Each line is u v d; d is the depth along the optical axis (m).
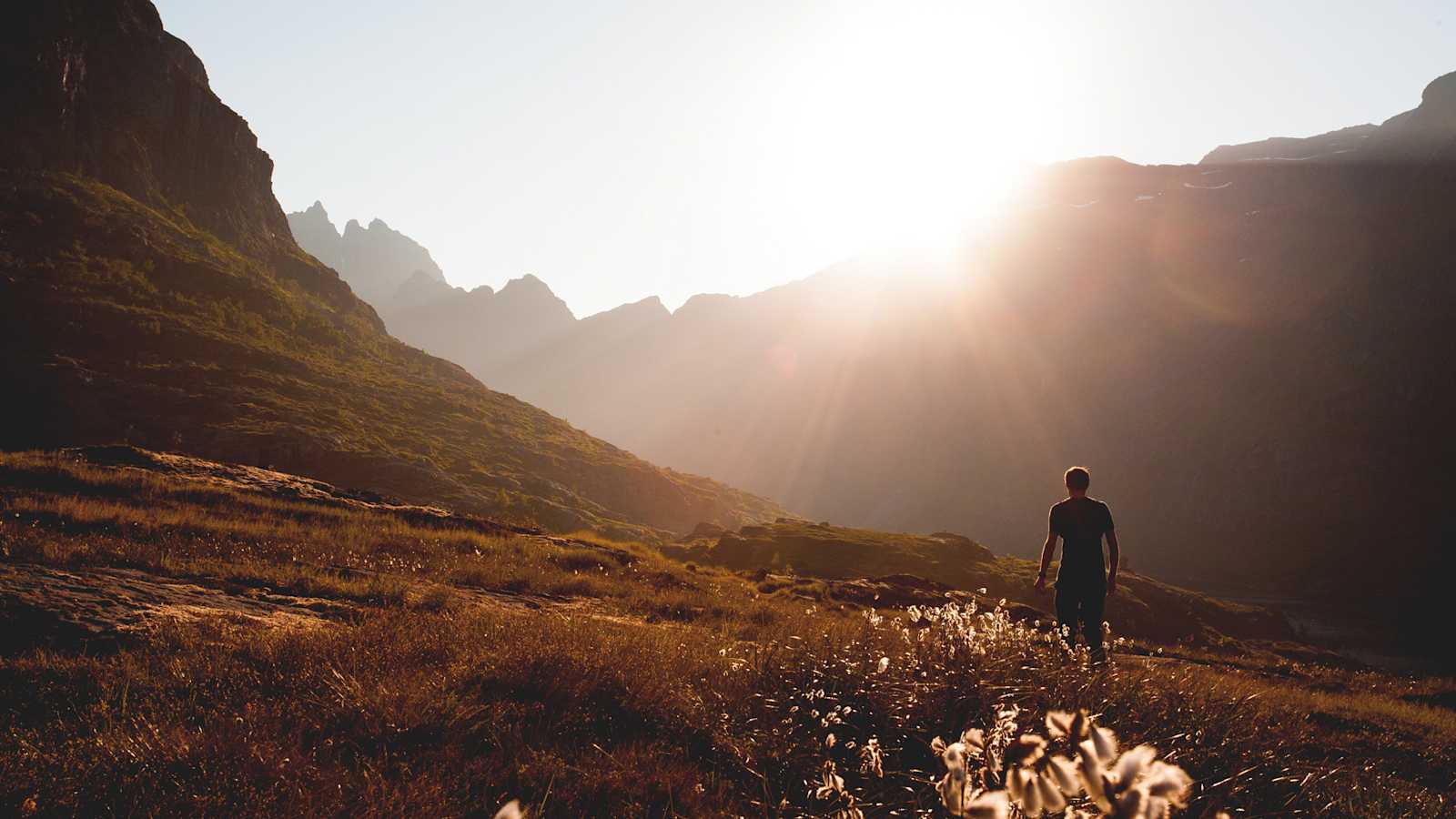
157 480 15.83
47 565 7.02
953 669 4.33
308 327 159.50
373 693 3.94
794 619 9.34
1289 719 6.27
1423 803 4.48
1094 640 6.42
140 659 4.45
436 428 136.12
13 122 137.12
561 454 147.38
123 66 160.38
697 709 4.33
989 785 1.75
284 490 18.97
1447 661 115.56
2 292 108.56
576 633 5.72
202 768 2.95
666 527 144.00
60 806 2.66
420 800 2.90
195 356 118.56
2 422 87.94
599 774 3.38
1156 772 0.76
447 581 10.77
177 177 172.12
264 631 5.48
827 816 3.03
